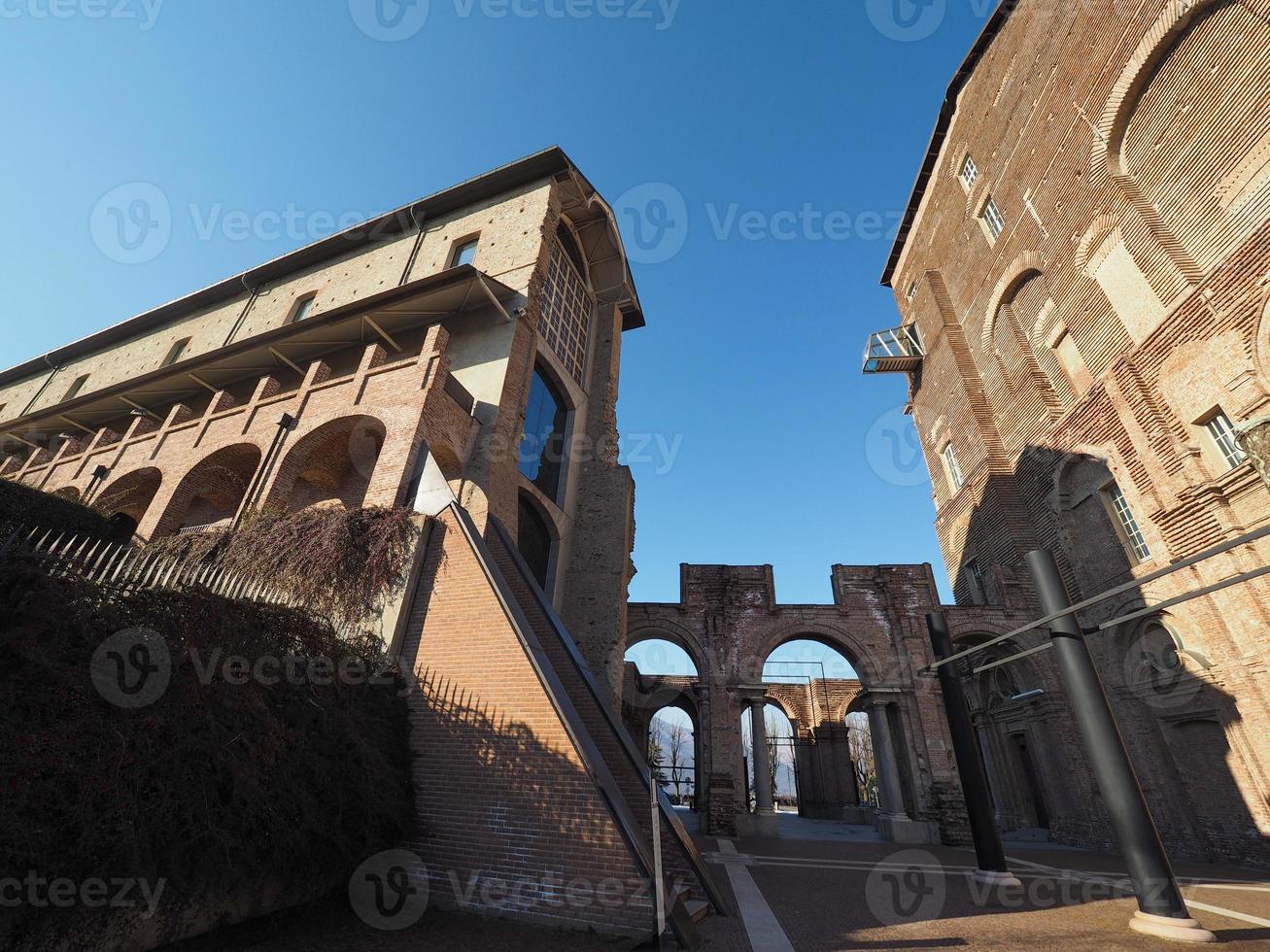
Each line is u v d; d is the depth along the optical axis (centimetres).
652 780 689
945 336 2609
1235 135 1382
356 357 1869
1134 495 1625
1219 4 1409
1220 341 1377
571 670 1091
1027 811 2012
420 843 748
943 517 2680
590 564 1825
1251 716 1290
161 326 2773
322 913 624
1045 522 2034
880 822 1897
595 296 2503
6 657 436
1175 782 1500
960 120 2564
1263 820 1262
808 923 732
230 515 1725
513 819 726
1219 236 1416
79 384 2808
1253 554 1304
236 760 541
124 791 454
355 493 1574
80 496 1627
